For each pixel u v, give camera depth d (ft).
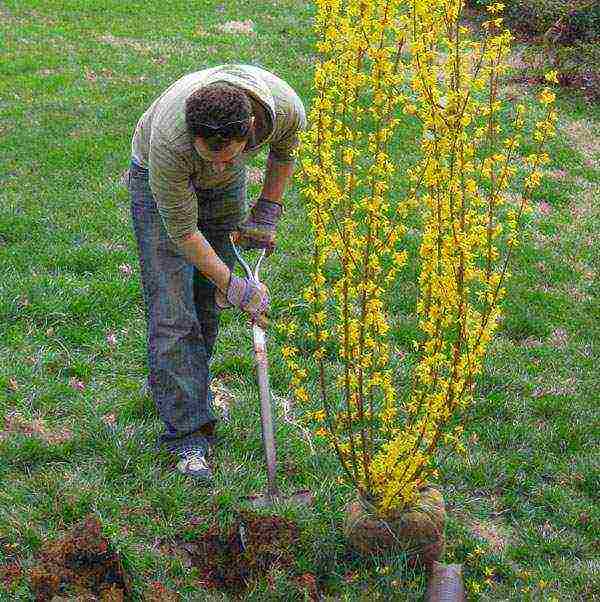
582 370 17.62
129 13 46.85
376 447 13.99
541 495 13.79
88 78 35.12
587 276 22.17
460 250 10.27
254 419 14.61
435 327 10.84
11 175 24.82
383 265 20.72
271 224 13.21
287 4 50.49
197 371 12.94
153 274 12.55
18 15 44.78
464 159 10.16
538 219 25.57
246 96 10.28
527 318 19.38
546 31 42.45
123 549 11.32
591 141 33.53
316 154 10.69
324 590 11.28
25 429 14.11
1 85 33.42
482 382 16.62
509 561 12.35
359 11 9.96
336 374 16.34
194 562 11.64
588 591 11.79
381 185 10.52
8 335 16.66
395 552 11.39
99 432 13.91
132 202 12.48
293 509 11.98
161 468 13.19
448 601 10.65
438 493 11.89
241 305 11.84
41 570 10.44
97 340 16.90
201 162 11.00
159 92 33.71
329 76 10.32
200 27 44.68
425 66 9.82
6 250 20.06
